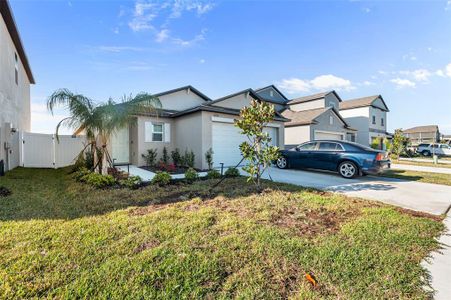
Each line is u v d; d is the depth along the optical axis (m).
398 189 6.73
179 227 3.52
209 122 10.71
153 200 5.15
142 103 7.99
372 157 8.17
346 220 4.01
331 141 9.42
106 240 3.10
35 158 11.02
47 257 2.65
